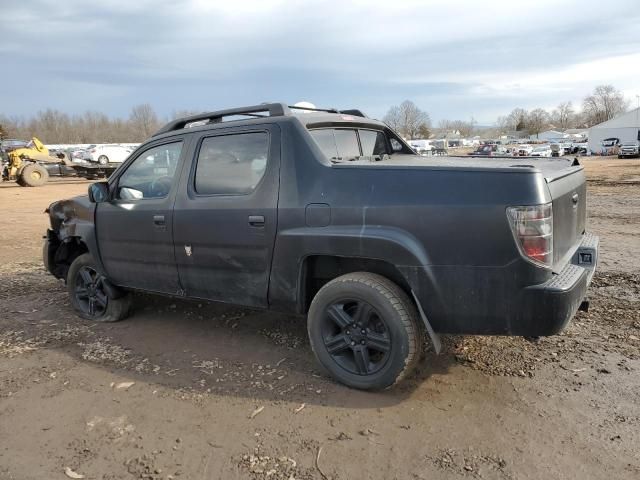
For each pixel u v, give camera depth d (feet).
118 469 9.52
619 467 9.10
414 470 9.21
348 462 9.50
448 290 10.80
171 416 11.25
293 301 12.71
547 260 10.36
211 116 14.66
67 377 13.26
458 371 12.85
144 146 15.79
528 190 10.21
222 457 9.77
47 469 9.56
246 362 13.89
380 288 11.37
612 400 11.28
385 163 12.03
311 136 12.57
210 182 13.97
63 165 94.84
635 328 15.30
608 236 30.58
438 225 10.74
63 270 20.01
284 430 10.57
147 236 15.21
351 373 12.05
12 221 45.78
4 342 15.76
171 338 15.83
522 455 9.52
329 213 11.78
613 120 213.25
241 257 13.25
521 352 13.82
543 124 468.34
